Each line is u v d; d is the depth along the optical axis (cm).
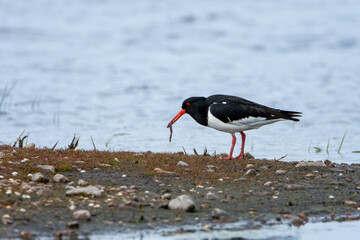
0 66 2997
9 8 4688
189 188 1052
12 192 955
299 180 1130
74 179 1070
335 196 1041
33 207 904
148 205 948
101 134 1838
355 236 864
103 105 2317
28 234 802
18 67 3002
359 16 4541
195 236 845
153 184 1066
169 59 3350
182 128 1973
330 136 1841
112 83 2744
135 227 865
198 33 4053
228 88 2667
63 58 3269
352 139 1794
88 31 4022
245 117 1286
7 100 2328
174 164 1217
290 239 850
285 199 1013
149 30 4094
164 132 1897
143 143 1711
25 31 3941
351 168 1252
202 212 938
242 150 1348
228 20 4441
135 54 3462
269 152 1599
